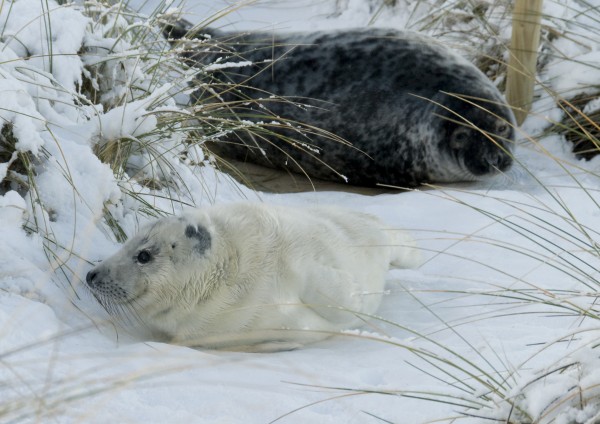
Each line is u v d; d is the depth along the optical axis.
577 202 21.67
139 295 13.68
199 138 19.86
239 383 11.16
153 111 18.03
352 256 14.70
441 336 13.95
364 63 26.05
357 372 11.88
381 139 25.56
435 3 32.34
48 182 15.33
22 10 18.03
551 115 26.92
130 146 17.73
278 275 13.88
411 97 25.50
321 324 14.11
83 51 18.58
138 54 18.38
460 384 11.58
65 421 9.38
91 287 13.53
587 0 29.83
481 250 18.48
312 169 26.55
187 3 33.72
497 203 21.56
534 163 25.56
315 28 32.81
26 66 16.62
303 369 11.93
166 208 17.64
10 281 13.19
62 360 11.05
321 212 15.86
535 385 9.97
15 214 14.39
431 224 20.22
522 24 26.34
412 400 10.84
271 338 13.83
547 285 16.03
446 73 25.86
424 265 17.64
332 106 25.72
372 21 32.47
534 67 26.73
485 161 25.09
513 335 13.62
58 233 14.89
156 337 14.16
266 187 25.56
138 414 9.87
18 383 10.02
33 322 12.18
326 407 10.60
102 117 16.92
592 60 27.47
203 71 19.73
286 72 26.25
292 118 25.95
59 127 16.58
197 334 13.98
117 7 21.00
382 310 15.50
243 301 13.77
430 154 25.47
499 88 28.70
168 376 11.14
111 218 15.98
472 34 30.19
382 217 20.70
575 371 10.30
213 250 13.70
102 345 12.42
